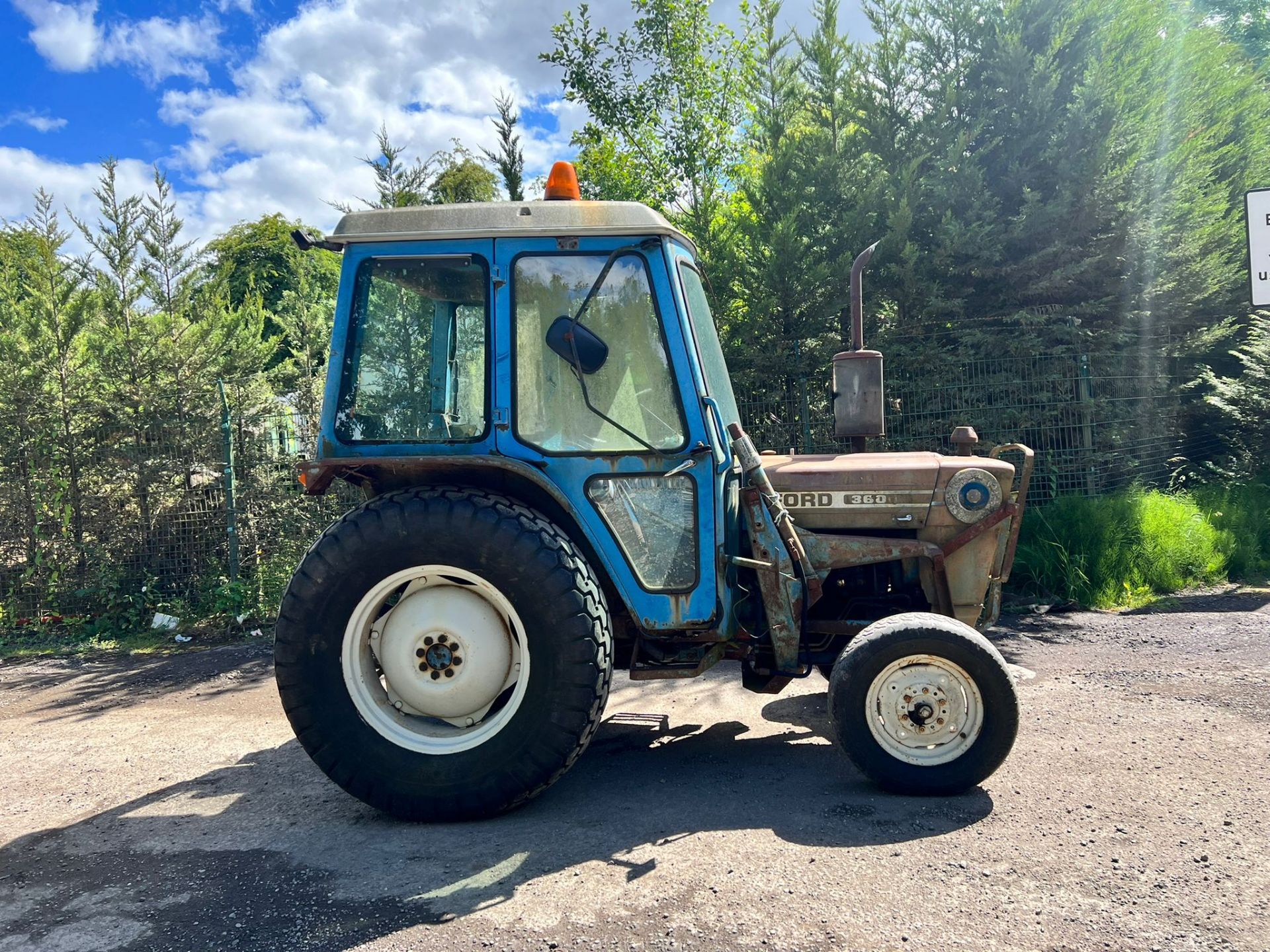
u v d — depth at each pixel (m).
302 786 3.81
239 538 7.95
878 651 3.37
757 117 9.16
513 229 3.50
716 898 2.60
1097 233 8.38
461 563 3.30
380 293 3.58
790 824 3.13
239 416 8.23
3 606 7.58
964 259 8.35
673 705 4.78
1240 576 7.39
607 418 3.50
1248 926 2.35
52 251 8.17
